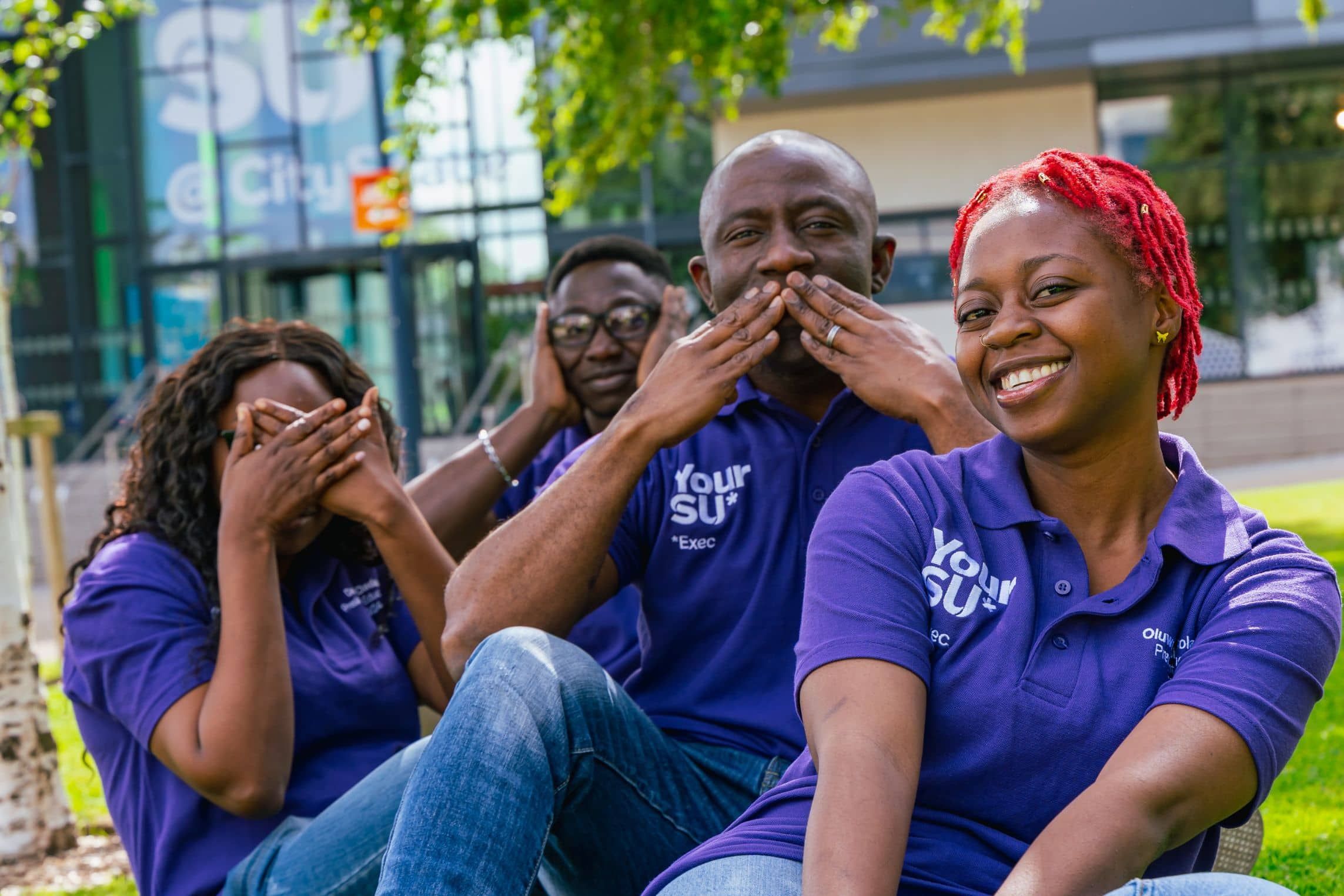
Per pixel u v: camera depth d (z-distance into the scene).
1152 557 2.20
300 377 3.52
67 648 3.27
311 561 3.59
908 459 2.47
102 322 23.27
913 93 20.22
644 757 2.76
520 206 21.42
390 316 22.28
